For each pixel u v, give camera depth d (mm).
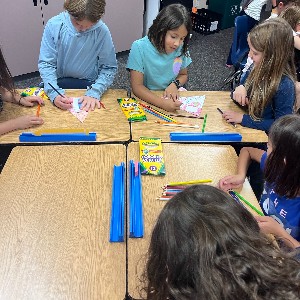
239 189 1299
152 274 626
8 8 2996
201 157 1439
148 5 3896
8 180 1271
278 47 1571
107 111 1723
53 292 912
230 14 4789
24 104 1728
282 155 1144
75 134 1505
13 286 922
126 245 1044
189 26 1862
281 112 1670
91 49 1993
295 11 2365
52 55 1978
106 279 946
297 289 563
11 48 3193
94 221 1120
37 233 1072
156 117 1696
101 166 1360
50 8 3221
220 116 1729
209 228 579
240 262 560
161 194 1240
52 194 1219
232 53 2930
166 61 1978
